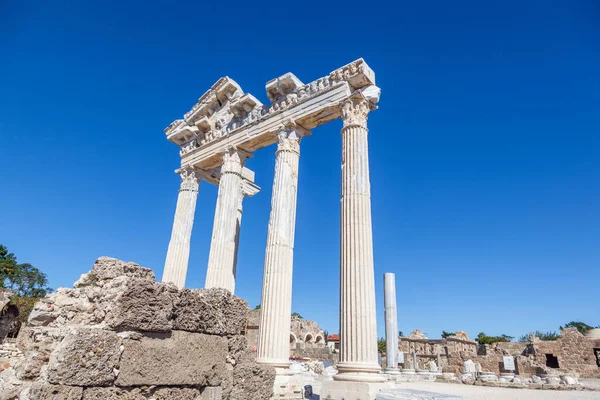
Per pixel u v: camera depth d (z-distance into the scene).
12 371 4.99
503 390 21.59
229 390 6.20
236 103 23.42
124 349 4.79
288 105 20.77
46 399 4.10
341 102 18.27
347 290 14.47
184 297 5.68
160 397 5.11
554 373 33.22
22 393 4.33
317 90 19.72
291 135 20.22
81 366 4.38
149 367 4.99
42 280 53.88
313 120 20.11
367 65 18.56
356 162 16.61
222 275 20.39
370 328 13.79
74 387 4.29
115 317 4.80
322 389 13.35
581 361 35.41
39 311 5.52
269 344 15.88
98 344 4.55
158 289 5.25
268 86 21.61
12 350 5.27
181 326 5.58
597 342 35.34
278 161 19.73
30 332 5.36
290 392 14.97
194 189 26.11
